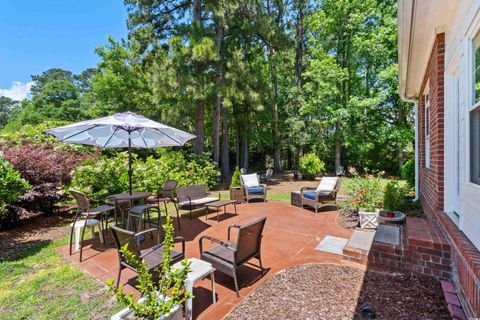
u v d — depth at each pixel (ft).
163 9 40.63
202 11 37.55
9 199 15.17
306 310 7.87
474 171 7.61
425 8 9.61
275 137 54.75
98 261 11.66
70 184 19.88
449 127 11.23
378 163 51.90
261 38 43.91
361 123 47.01
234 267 8.73
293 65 52.60
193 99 33.53
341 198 25.27
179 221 17.03
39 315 7.93
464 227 8.25
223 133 44.70
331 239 14.05
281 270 10.56
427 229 10.93
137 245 8.29
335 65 44.65
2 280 10.06
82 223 13.53
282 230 15.78
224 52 36.70
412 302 8.11
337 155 49.80
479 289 6.00
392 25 38.91
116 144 17.26
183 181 27.09
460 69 8.68
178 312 6.61
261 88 39.27
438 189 11.84
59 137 14.10
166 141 17.74
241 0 37.78
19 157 18.16
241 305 8.25
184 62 32.32
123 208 16.21
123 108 49.73
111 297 8.84
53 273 10.56
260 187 26.00
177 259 9.09
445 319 7.24
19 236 15.42
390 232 12.14
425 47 13.28
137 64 43.55
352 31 45.55
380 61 42.55
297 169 51.34
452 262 9.03
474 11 6.96
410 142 42.88
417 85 19.88
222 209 21.95
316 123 48.19
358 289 8.99
